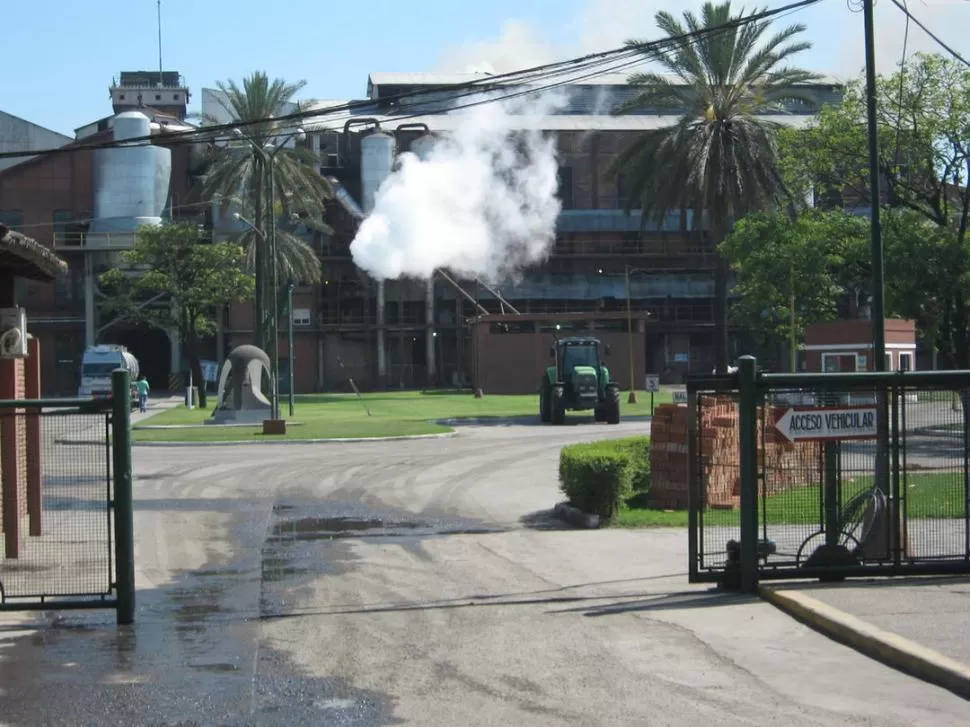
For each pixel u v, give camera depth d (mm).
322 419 45062
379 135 80562
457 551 14203
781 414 11094
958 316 32469
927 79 31984
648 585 11648
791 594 10367
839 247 37625
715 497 16359
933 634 8664
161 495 20453
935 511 11492
